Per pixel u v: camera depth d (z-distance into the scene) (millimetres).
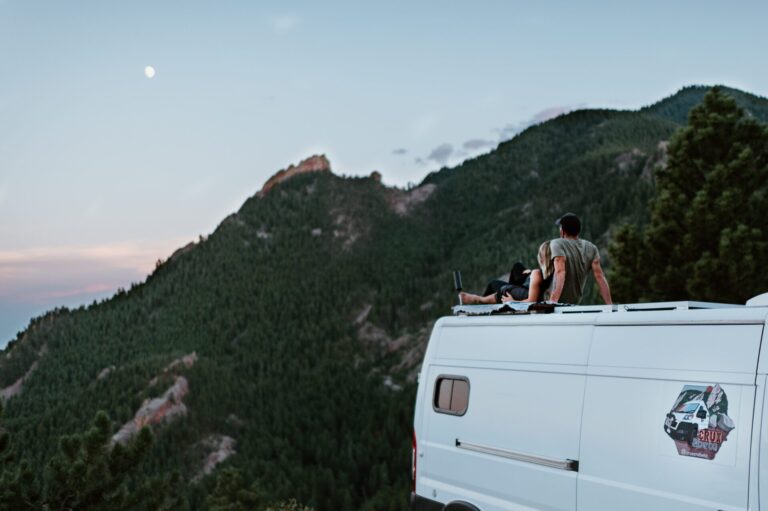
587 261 7020
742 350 4566
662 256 22594
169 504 16359
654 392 5000
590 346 5531
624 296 22969
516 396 6055
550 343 5855
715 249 21734
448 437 6680
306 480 144125
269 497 124875
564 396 5637
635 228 23312
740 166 21547
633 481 5027
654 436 4941
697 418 4699
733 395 4543
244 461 166375
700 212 21578
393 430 176500
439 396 6883
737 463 4434
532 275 6992
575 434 5488
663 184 23719
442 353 6934
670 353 4969
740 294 20781
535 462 5777
